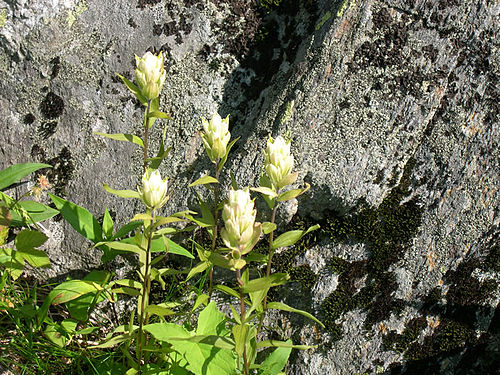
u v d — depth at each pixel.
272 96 0.65
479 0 0.60
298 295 0.62
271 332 0.63
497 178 0.59
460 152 0.59
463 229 0.60
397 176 0.60
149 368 0.53
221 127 0.50
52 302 0.53
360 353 0.61
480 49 0.60
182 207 0.64
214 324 0.50
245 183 0.61
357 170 0.59
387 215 0.60
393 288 0.61
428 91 0.60
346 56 0.61
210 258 0.45
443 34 0.60
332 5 0.65
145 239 0.52
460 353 0.62
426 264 0.60
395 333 0.61
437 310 0.61
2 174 0.60
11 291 0.62
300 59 0.64
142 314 0.51
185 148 0.66
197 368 0.47
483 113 0.59
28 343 0.57
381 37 0.61
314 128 0.60
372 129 0.60
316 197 0.60
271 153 0.48
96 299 0.56
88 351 0.59
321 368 0.61
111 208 0.66
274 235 0.62
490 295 0.61
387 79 0.60
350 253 0.61
